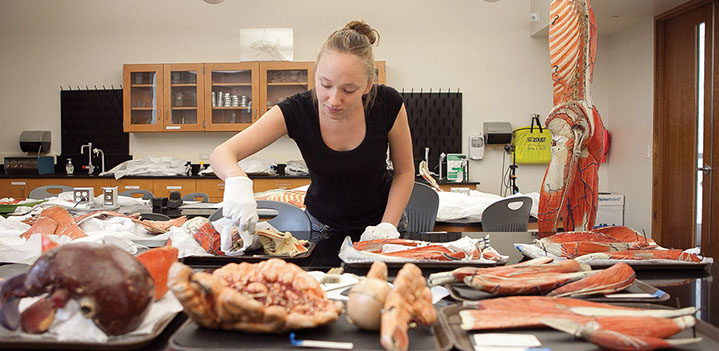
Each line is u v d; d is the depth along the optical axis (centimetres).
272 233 128
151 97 537
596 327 64
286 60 533
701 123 436
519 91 564
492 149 568
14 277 62
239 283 70
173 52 569
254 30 532
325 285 92
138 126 536
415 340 67
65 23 571
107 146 574
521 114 566
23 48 575
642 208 511
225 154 145
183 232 121
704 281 99
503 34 563
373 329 67
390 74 566
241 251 123
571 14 150
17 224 130
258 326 65
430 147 567
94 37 570
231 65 528
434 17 564
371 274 71
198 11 566
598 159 161
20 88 577
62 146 575
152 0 566
